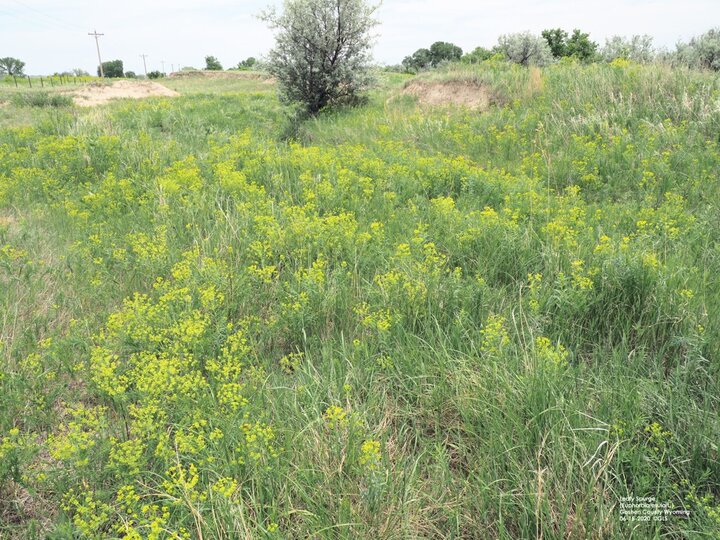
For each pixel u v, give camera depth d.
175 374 3.13
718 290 4.00
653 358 3.45
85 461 2.53
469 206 6.27
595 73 11.26
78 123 11.70
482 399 2.96
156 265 4.71
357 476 2.59
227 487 2.31
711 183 6.74
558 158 8.37
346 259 4.81
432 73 16.14
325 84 16.52
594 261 4.27
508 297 4.21
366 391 3.23
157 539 2.13
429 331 3.59
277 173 7.41
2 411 2.98
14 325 3.84
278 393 3.16
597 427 2.73
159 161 8.49
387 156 8.42
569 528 2.34
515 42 22.69
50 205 6.79
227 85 34.66
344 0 15.80
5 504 2.60
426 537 2.40
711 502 2.45
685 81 9.84
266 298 4.29
